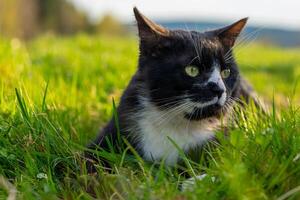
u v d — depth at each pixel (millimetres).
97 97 1040
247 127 687
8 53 1192
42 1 8289
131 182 589
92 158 702
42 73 1148
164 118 727
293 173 575
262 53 3182
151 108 737
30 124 704
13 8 5113
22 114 721
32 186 613
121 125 739
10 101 812
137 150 729
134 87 760
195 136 726
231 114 752
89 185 621
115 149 719
